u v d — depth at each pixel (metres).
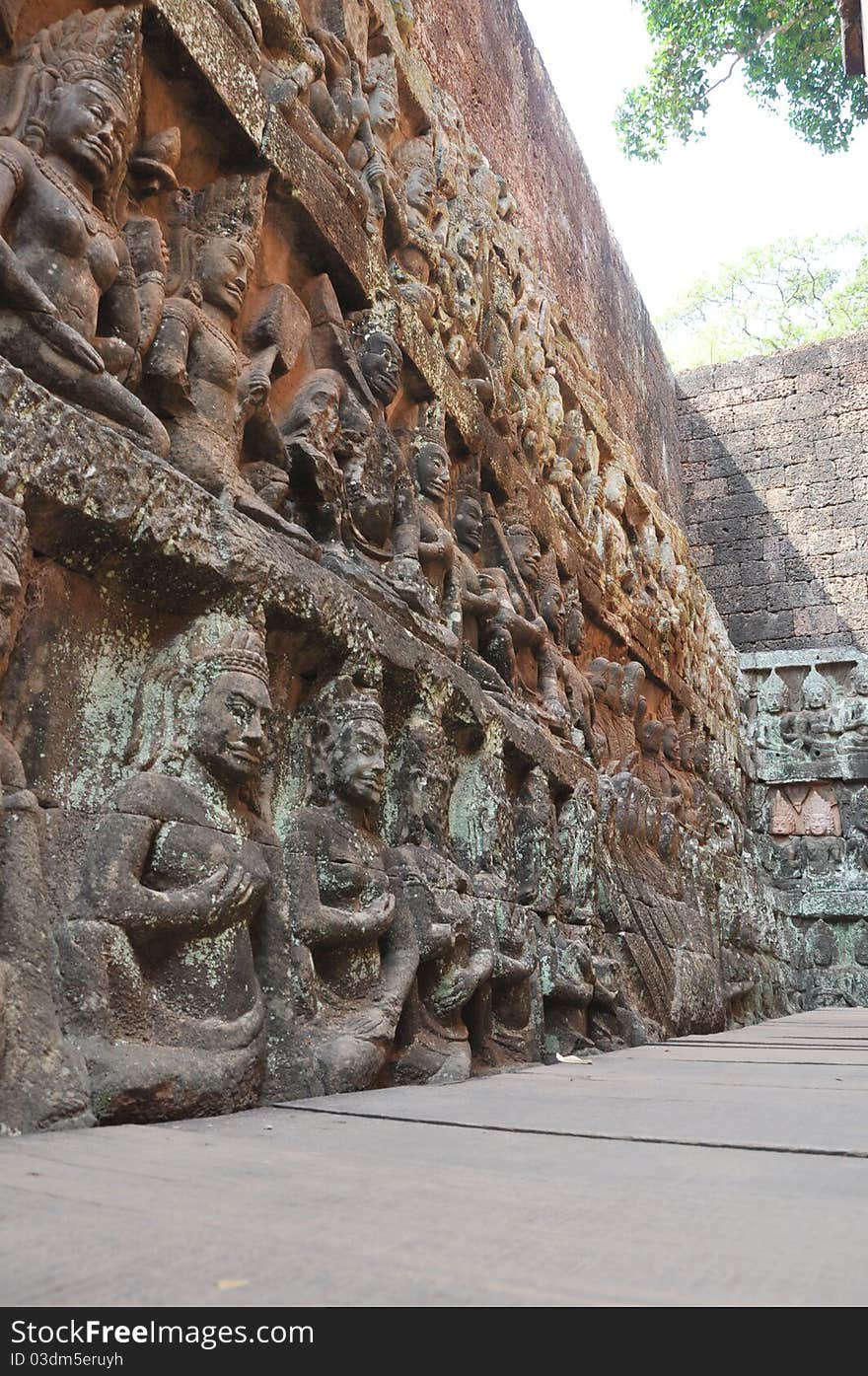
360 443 4.78
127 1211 1.35
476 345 6.93
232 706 3.05
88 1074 2.26
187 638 3.21
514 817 5.74
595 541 9.12
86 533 2.83
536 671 7.07
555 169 10.79
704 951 8.82
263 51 4.82
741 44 17.39
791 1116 2.59
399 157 6.52
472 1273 1.11
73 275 3.01
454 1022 4.08
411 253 6.10
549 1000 5.36
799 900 13.97
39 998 2.23
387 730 4.49
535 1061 4.86
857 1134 2.26
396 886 3.98
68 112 3.11
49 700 2.78
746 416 16.98
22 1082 2.09
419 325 5.84
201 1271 1.09
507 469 7.18
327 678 3.89
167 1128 2.20
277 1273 1.09
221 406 3.72
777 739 14.68
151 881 2.75
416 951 3.81
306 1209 1.40
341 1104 2.77
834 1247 1.26
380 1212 1.40
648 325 15.01
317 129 4.91
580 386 9.73
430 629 4.91
